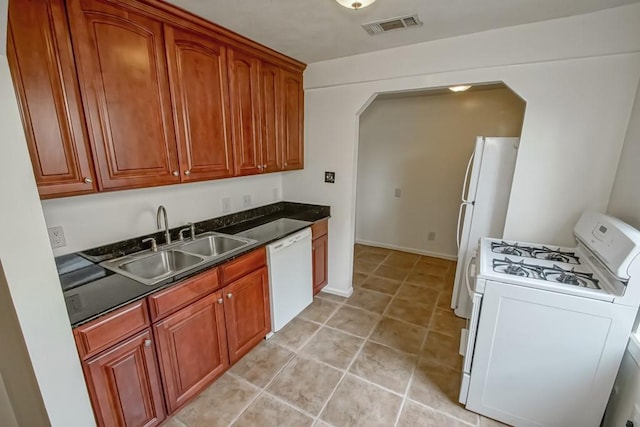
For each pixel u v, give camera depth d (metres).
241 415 1.74
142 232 2.00
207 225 2.45
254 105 2.33
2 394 1.36
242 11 1.71
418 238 4.38
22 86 1.17
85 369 1.23
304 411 1.77
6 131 0.94
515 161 2.29
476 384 1.72
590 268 1.67
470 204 2.58
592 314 1.41
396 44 2.29
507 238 2.21
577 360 1.48
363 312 2.84
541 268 1.69
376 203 4.57
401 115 4.12
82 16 1.32
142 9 1.52
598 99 1.83
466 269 2.44
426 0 1.60
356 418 1.72
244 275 2.04
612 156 1.85
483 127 3.70
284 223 2.72
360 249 4.59
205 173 2.00
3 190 0.96
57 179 1.31
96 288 1.44
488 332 1.64
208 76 1.93
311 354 2.25
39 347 1.09
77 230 1.68
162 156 1.72
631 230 1.44
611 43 1.74
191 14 1.72
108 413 1.34
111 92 1.45
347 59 2.59
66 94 1.30
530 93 1.99
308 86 2.84
